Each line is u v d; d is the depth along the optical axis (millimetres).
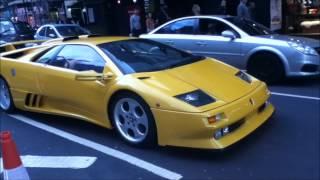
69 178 4230
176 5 17219
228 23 8305
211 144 4180
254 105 4621
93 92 5094
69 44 5652
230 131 4367
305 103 6336
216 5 15883
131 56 5195
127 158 4566
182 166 4289
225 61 8266
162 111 4352
